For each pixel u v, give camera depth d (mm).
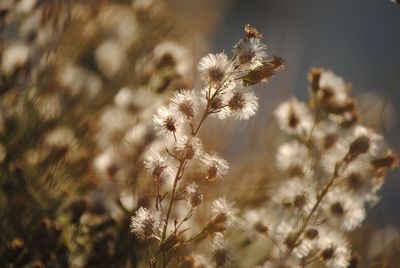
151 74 857
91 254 804
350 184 787
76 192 847
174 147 743
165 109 722
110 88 927
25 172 844
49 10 885
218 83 712
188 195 725
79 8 920
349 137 799
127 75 924
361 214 787
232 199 858
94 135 871
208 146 889
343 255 773
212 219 731
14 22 897
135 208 789
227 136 902
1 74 863
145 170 806
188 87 855
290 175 803
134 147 811
